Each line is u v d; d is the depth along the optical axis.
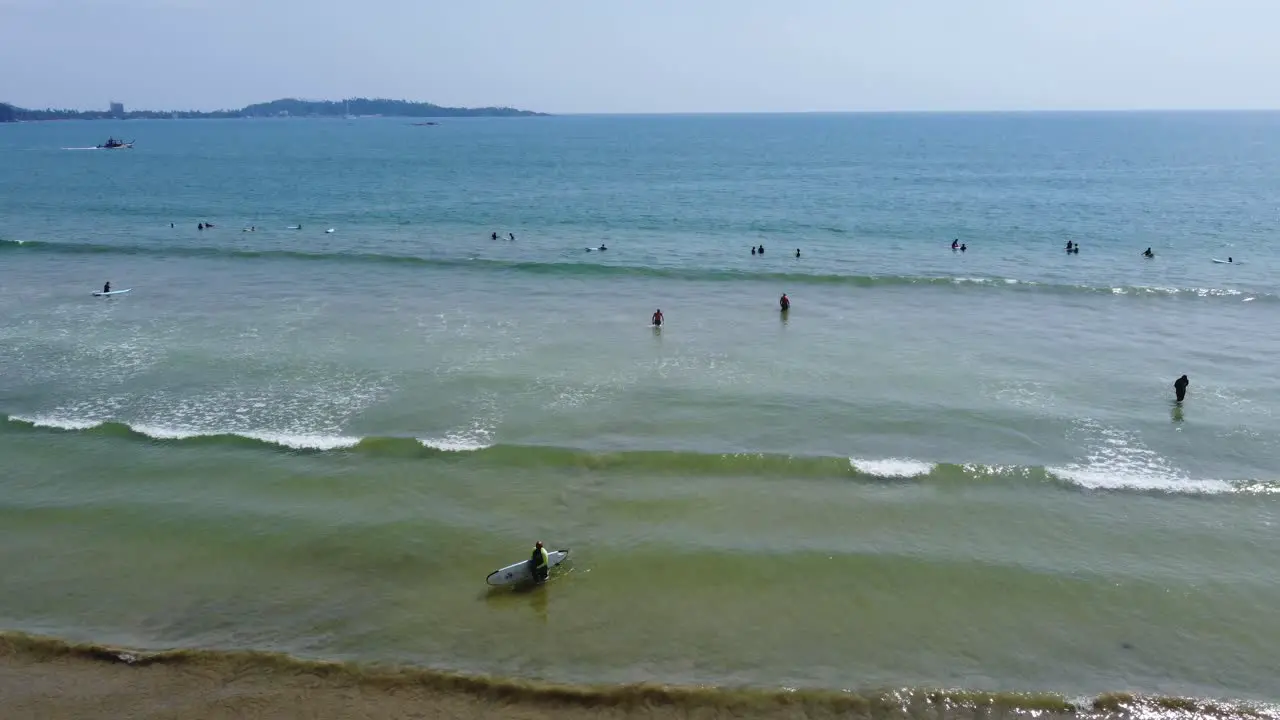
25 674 15.34
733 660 16.03
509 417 26.84
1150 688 15.35
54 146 192.75
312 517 20.92
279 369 31.02
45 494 21.91
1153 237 61.94
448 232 63.19
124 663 15.64
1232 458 24.31
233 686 15.11
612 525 20.73
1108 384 30.20
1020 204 82.31
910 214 75.00
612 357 32.84
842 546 19.84
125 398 28.09
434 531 20.34
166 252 52.66
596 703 14.80
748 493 22.27
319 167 128.38
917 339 35.59
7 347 33.28
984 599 17.95
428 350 33.44
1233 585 18.36
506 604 17.67
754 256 54.16
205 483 22.55
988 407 28.00
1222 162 138.12
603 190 94.88
